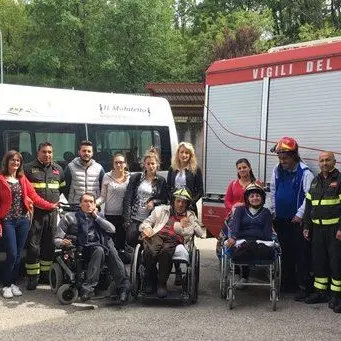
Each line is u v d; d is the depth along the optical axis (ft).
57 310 18.38
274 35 98.02
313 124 20.92
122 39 117.08
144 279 19.44
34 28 127.54
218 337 15.88
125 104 27.30
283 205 20.67
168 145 28.78
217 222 24.77
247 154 23.45
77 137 24.97
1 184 19.70
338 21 118.01
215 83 24.82
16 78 142.82
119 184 22.90
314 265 19.42
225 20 103.50
